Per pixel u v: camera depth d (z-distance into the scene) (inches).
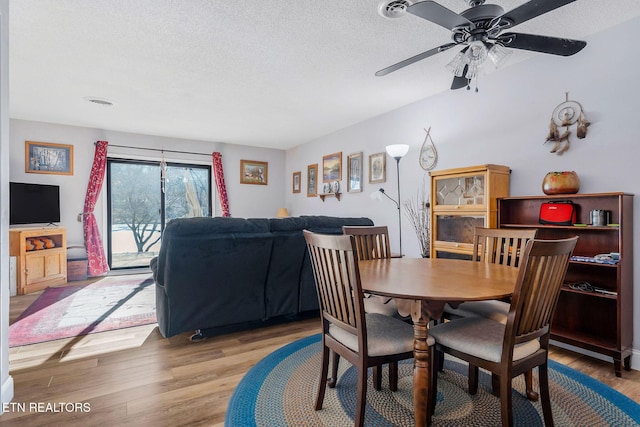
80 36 95.7
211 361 90.7
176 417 65.7
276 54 107.0
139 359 91.5
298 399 72.7
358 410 57.7
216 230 100.0
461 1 79.7
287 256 112.5
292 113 169.9
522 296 52.4
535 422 64.6
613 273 91.8
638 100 87.1
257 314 112.4
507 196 112.5
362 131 184.2
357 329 57.6
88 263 195.9
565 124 100.8
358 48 103.0
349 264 57.1
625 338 84.3
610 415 66.9
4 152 68.2
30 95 144.5
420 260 92.2
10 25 89.7
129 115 175.0
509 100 115.7
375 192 160.1
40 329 113.7
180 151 230.2
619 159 90.4
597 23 90.0
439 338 63.7
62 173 194.1
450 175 118.7
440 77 124.7
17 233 158.6
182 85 133.0
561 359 92.4
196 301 101.3
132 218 219.6
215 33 94.3
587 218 96.0
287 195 266.2
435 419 65.7
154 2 80.2
